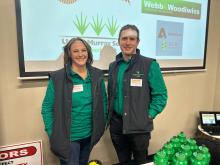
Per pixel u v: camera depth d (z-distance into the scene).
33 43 1.93
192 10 2.88
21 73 1.91
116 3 2.28
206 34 3.08
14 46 1.89
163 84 1.85
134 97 1.82
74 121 1.71
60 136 1.67
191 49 2.98
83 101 1.70
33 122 2.07
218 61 3.35
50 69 2.04
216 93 3.43
